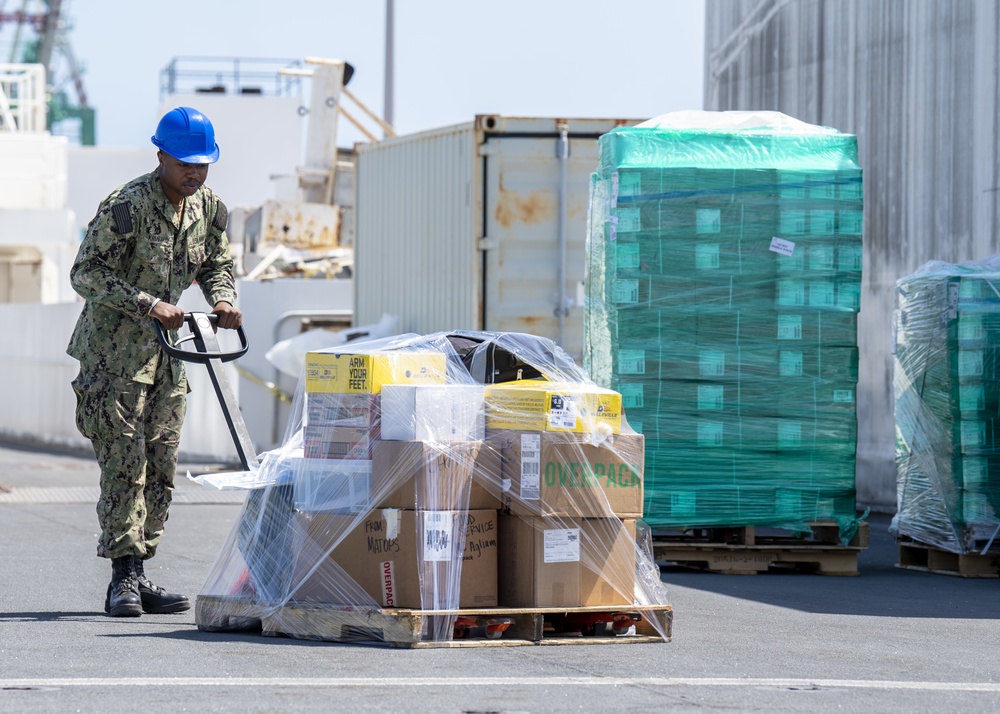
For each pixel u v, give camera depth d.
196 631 8.90
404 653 8.04
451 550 8.42
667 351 13.76
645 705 6.68
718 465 13.77
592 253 14.83
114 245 9.59
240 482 8.87
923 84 18.98
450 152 21.00
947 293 13.67
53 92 110.62
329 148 33.97
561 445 8.68
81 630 8.84
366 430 8.54
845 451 13.95
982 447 13.49
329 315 26.52
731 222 13.89
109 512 9.66
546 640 8.56
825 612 10.84
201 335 9.57
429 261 21.73
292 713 6.32
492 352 9.45
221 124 74.56
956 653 8.84
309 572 8.64
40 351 33.84
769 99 23.25
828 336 13.97
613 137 13.94
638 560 9.22
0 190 43.31
